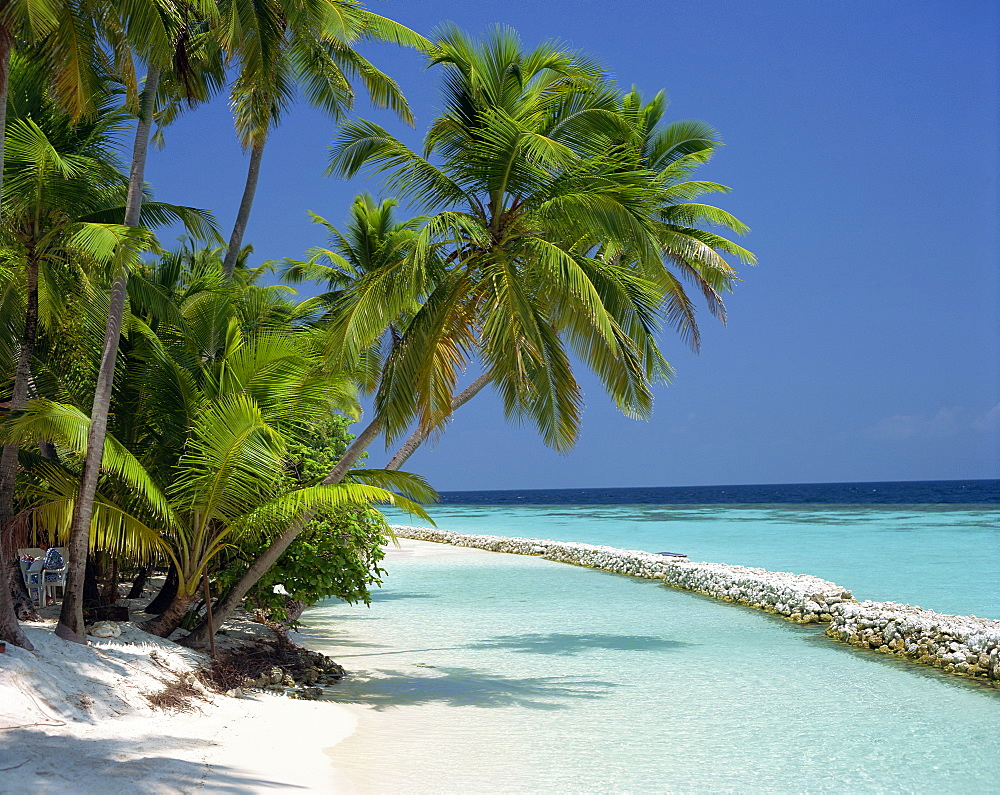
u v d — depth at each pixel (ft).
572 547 110.63
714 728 31.35
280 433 37.81
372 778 24.54
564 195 38.11
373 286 38.27
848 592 63.57
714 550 123.34
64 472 35.86
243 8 38.60
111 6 32.53
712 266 58.75
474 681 40.04
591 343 38.22
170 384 37.81
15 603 36.60
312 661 41.81
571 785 24.54
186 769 22.12
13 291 39.58
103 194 38.91
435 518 253.85
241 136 53.88
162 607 45.47
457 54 40.75
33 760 20.54
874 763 26.94
